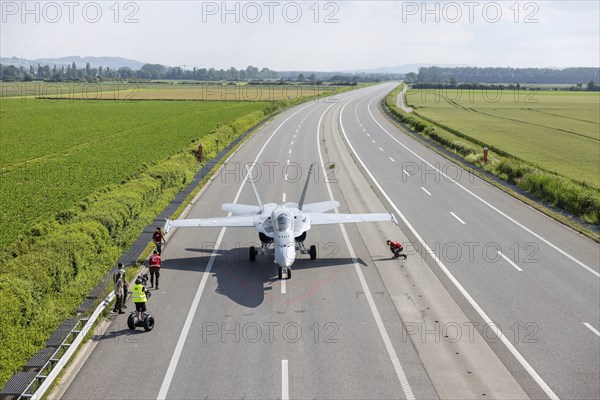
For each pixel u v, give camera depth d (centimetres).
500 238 3111
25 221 3347
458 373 1678
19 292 1816
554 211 3706
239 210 2978
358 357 1767
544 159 6247
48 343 1800
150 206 3588
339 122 9769
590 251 2894
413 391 1577
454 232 3222
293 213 2708
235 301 2216
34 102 15212
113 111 12356
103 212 2795
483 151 5597
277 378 1641
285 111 12206
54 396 1542
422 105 15500
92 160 5728
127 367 1700
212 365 1714
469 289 2359
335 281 2438
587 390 1592
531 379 1650
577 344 1872
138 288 1969
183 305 2173
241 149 6475
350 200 4000
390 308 2153
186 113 11656
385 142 7212
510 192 4272
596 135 8750
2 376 1580
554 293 2325
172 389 1580
